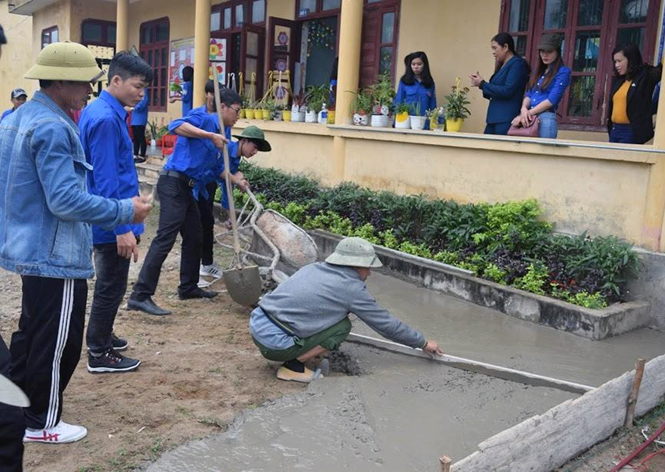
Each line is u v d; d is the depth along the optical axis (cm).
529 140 641
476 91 890
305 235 607
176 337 497
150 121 1689
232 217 555
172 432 349
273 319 411
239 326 529
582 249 575
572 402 336
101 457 324
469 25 891
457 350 480
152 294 554
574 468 337
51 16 1905
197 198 583
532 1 816
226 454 332
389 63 1022
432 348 445
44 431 331
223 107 604
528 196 657
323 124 911
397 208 731
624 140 627
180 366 440
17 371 332
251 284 539
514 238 609
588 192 607
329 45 1176
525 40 829
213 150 572
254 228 619
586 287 556
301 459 330
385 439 352
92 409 373
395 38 997
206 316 552
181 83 1521
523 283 575
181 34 1542
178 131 549
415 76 844
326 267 423
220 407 381
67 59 306
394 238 708
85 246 326
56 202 297
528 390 414
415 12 963
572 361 467
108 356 425
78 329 332
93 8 1794
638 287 559
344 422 367
